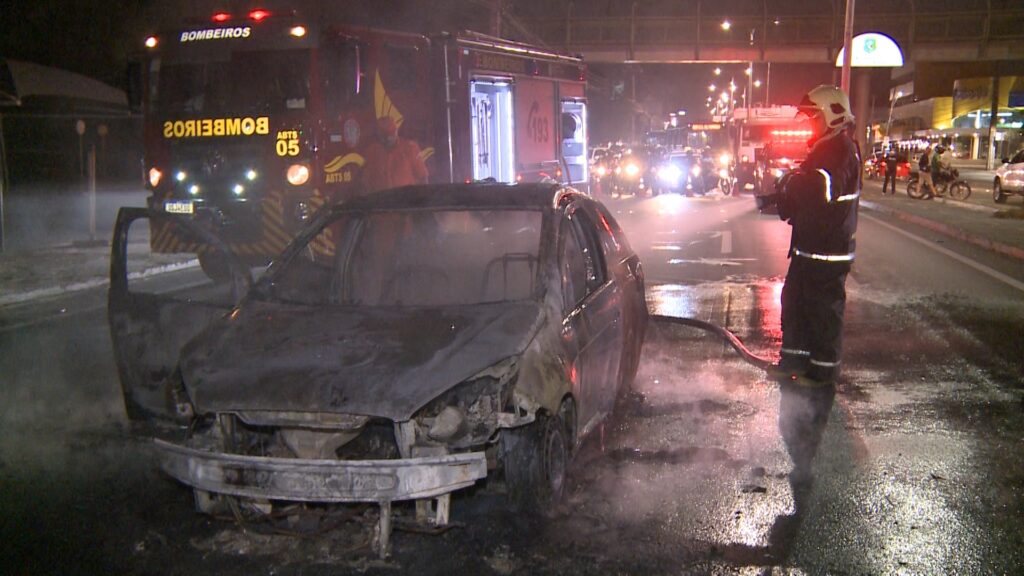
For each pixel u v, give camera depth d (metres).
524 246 5.72
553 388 4.46
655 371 7.83
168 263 14.92
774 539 4.45
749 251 16.62
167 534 4.53
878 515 4.74
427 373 4.23
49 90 23.33
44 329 9.91
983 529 4.57
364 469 3.98
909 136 78.62
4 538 4.50
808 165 6.75
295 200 11.75
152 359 5.66
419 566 4.13
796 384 7.25
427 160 13.46
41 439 6.04
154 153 12.23
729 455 5.66
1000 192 27.30
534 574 4.07
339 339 4.60
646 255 16.08
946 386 7.26
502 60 14.75
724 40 49.91
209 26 11.84
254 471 4.05
